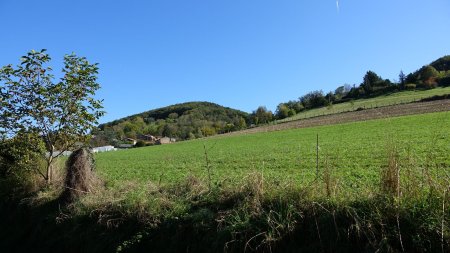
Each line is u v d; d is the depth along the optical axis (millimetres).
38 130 13797
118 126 139000
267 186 8156
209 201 8750
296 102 137000
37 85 13000
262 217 7195
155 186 10711
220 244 7195
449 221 5664
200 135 112438
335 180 7539
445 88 76250
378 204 6375
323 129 55594
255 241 6957
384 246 5730
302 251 6527
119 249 8430
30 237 11602
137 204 9242
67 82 13148
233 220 7434
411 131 32594
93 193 11117
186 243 7965
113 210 9656
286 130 68125
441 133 27641
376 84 121438
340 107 101125
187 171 22328
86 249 9422
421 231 5703
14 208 13672
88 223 10000
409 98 75500
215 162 26953
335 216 6477
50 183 13688
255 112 131000
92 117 13898
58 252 10195
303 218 6934
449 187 6090
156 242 8453
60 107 13547
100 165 35906
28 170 14453
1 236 12750
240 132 89562
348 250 6105
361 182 11875
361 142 29750
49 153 14391
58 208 11391
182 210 8602
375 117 60062
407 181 6664
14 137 13992
